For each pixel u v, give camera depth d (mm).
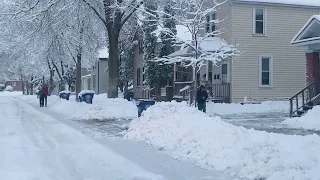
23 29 25000
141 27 28578
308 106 20250
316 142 10359
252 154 9312
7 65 52812
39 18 24500
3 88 118625
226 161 9422
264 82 28625
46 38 26547
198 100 21438
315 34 21016
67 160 10398
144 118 15227
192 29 22922
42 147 12398
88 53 32438
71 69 50875
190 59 22906
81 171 9156
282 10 28812
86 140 13938
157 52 35438
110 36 25188
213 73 30219
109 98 24250
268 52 28516
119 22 25156
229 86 27922
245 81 28109
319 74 20938
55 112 28047
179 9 23656
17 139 14078
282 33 28828
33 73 56375
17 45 27453
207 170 9258
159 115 15148
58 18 24703
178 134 12398
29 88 86438
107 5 24531
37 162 10141
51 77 47812
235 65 27891
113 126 18422
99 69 56406
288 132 15438
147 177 8547
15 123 19781
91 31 27594
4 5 24422
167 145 12109
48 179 8406
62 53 30547
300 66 29141
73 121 20984
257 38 28312
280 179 7918
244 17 28031
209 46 26672
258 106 26469
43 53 29953
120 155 11102
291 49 28984
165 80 35719
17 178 8445
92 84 60875
